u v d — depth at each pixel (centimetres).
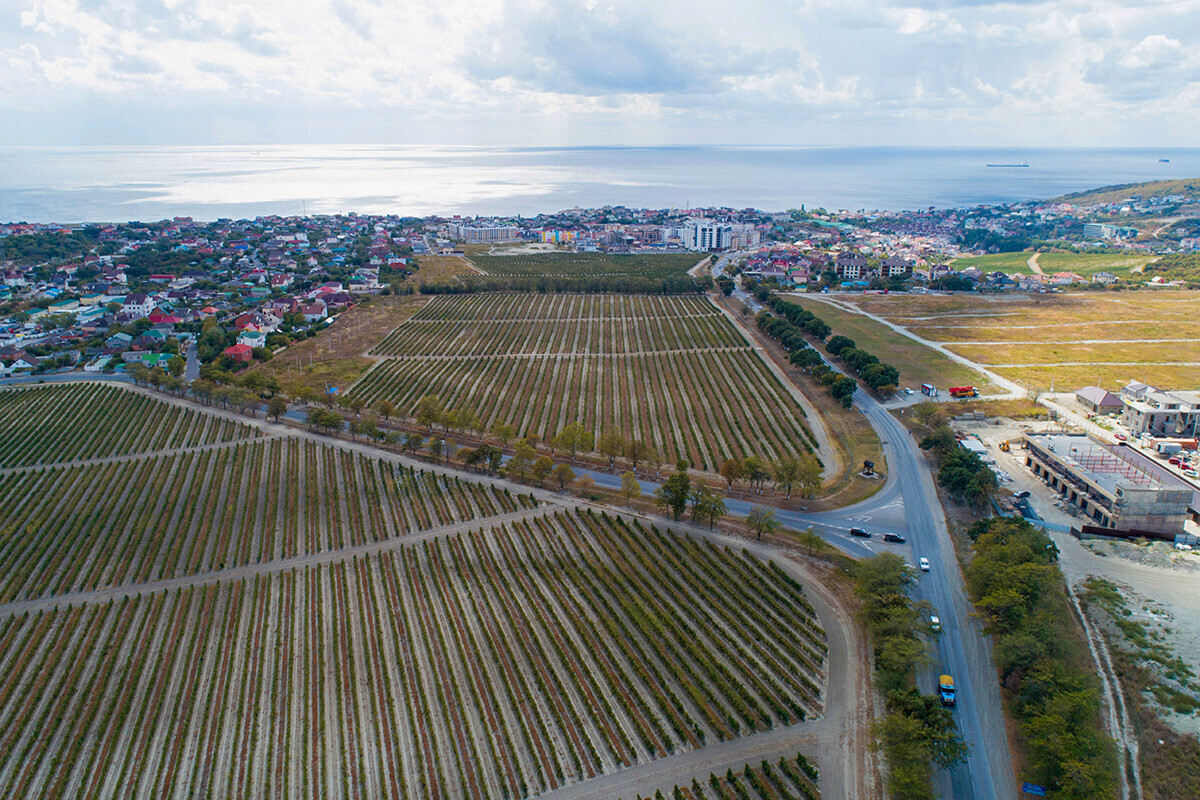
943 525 16825
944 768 10244
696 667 12581
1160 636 12644
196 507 18475
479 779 10538
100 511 18338
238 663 13212
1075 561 15162
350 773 10812
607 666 12662
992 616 13062
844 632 13238
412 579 15275
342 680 12600
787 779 10256
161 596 15088
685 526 16975
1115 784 9525
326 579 15525
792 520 17188
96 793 10712
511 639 13488
